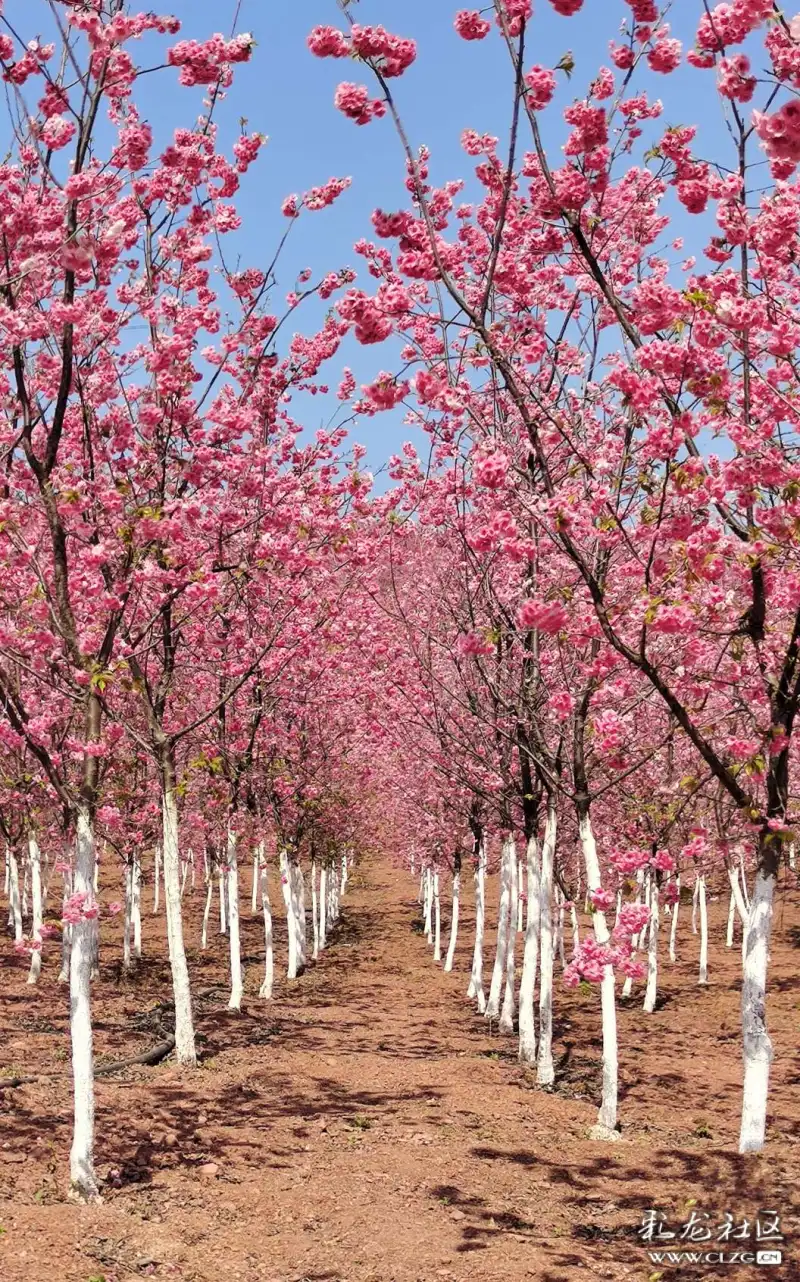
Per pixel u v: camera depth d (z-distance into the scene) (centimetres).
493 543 612
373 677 1900
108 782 1741
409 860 3167
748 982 977
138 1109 1095
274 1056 1435
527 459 1081
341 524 1215
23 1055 1313
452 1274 722
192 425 1094
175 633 1388
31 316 796
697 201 664
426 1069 1405
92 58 759
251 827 1855
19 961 2133
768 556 719
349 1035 1689
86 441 927
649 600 684
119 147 780
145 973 2222
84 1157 845
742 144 695
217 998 1969
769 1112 1216
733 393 748
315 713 2123
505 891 1964
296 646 1553
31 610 910
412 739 1933
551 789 1346
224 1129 1051
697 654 845
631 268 948
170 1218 819
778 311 731
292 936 2434
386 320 596
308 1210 852
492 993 1959
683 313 598
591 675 939
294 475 1243
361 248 958
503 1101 1258
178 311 967
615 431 1002
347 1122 1118
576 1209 884
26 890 2891
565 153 684
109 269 934
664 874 1933
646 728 1386
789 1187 880
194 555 1070
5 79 790
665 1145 1092
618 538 802
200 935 3022
